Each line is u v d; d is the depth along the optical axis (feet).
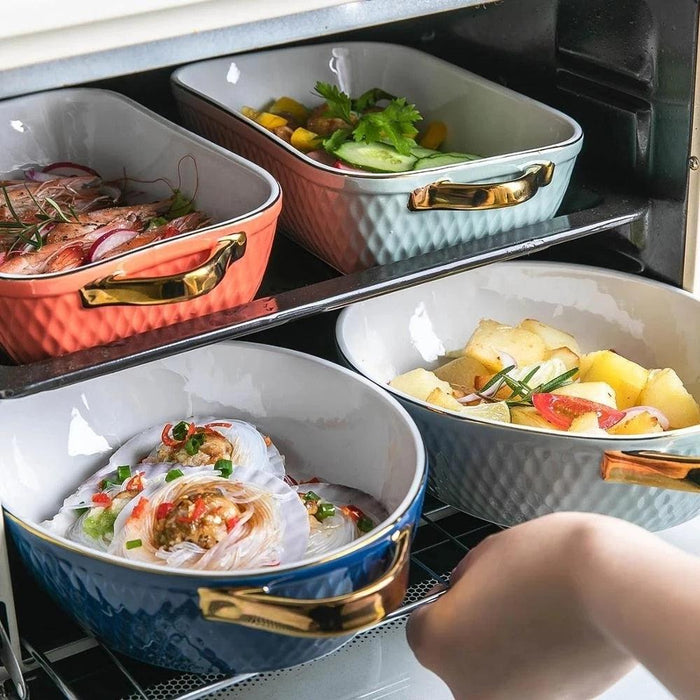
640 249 2.87
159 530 2.17
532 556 1.72
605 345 2.97
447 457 2.48
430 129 3.10
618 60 2.70
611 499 2.41
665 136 2.66
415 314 2.96
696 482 2.28
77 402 2.51
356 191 2.45
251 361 2.63
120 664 2.26
